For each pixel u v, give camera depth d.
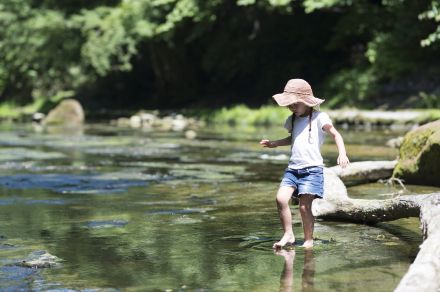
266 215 11.08
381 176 14.37
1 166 18.41
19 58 51.25
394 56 35.72
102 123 41.28
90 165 18.61
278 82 44.50
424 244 7.05
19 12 48.72
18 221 10.75
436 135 13.26
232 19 44.09
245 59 45.88
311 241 8.87
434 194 9.34
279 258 8.22
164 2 41.25
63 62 47.81
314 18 44.31
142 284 7.16
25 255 8.49
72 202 12.59
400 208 9.57
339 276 7.34
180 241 9.20
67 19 46.72
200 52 48.91
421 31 34.28
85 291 6.92
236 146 23.70
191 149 22.86
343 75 37.34
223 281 7.23
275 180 15.25
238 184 14.68
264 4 38.88
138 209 11.75
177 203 12.34
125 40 44.06
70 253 8.57
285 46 45.88
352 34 39.81
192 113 41.41
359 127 30.84
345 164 8.68
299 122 9.19
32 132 33.06
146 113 44.28
